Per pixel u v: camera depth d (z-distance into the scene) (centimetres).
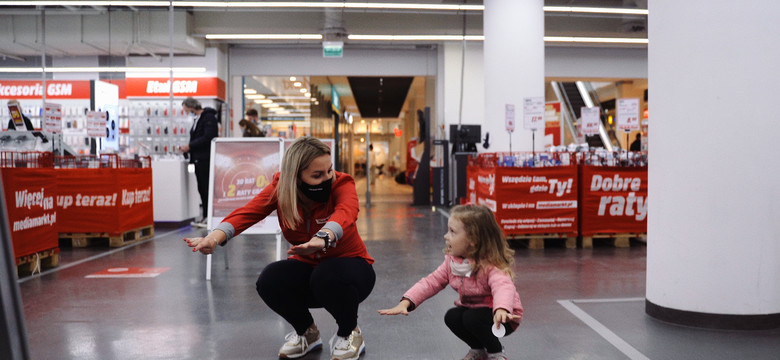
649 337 335
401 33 1399
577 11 1225
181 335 347
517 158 708
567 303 420
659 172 369
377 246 711
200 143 902
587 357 301
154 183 945
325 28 1360
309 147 277
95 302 433
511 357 302
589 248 703
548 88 2270
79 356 308
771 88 339
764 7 336
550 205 699
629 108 717
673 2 353
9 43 1377
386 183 3356
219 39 1519
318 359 302
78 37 1348
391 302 428
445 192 1356
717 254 346
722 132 341
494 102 991
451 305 418
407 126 3616
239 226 281
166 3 1129
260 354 311
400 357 304
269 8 1256
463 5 1188
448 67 1603
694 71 346
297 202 285
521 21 977
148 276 536
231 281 513
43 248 564
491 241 253
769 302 346
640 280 505
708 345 320
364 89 2530
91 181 718
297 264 299
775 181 343
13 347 92
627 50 1678
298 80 1725
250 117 1003
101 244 750
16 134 732
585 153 715
